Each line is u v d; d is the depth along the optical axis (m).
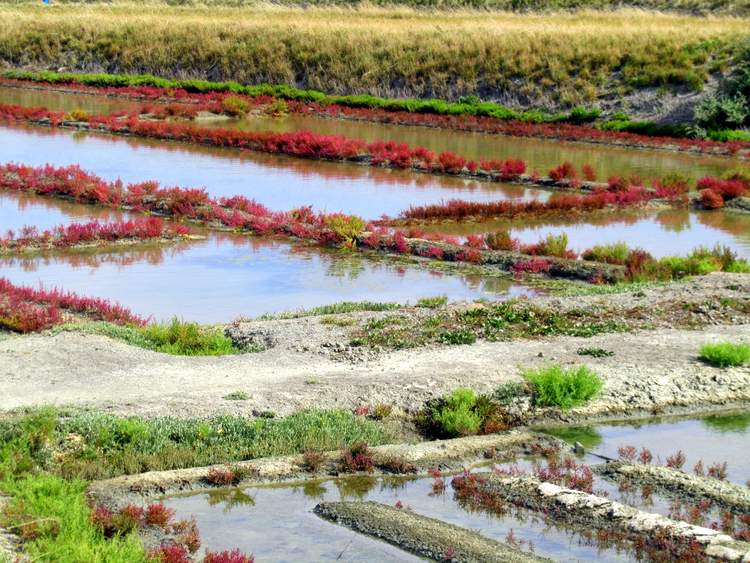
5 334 21.22
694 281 25.42
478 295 25.78
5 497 13.11
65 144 50.66
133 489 13.99
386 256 30.22
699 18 75.94
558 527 13.23
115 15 90.19
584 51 64.56
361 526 13.06
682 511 13.75
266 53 75.31
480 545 12.45
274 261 29.34
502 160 47.62
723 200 39.34
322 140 49.34
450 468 15.27
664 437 16.89
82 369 18.36
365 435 16.12
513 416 17.36
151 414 16.12
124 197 37.25
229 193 39.16
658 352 20.12
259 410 16.59
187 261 29.16
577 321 22.06
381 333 20.88
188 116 61.25
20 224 33.34
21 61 82.38
